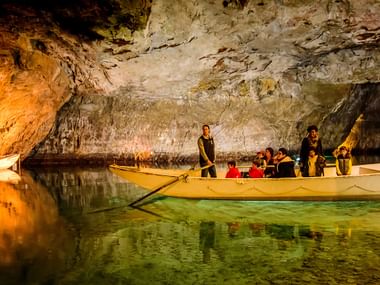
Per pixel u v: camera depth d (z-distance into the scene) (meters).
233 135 18.50
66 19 9.90
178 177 9.18
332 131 21.89
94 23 10.02
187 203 9.44
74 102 17.38
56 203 9.59
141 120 18.11
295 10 10.37
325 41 12.07
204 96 16.92
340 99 18.30
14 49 11.80
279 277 4.98
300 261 5.52
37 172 15.61
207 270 5.26
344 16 10.58
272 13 10.48
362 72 14.31
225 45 11.96
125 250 6.06
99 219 7.99
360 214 8.21
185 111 17.92
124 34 10.48
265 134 18.72
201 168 9.41
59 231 7.09
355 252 5.84
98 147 18.20
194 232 7.05
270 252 5.92
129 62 12.51
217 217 8.11
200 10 10.27
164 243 6.43
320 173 9.23
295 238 6.61
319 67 14.44
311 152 9.22
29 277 5.04
